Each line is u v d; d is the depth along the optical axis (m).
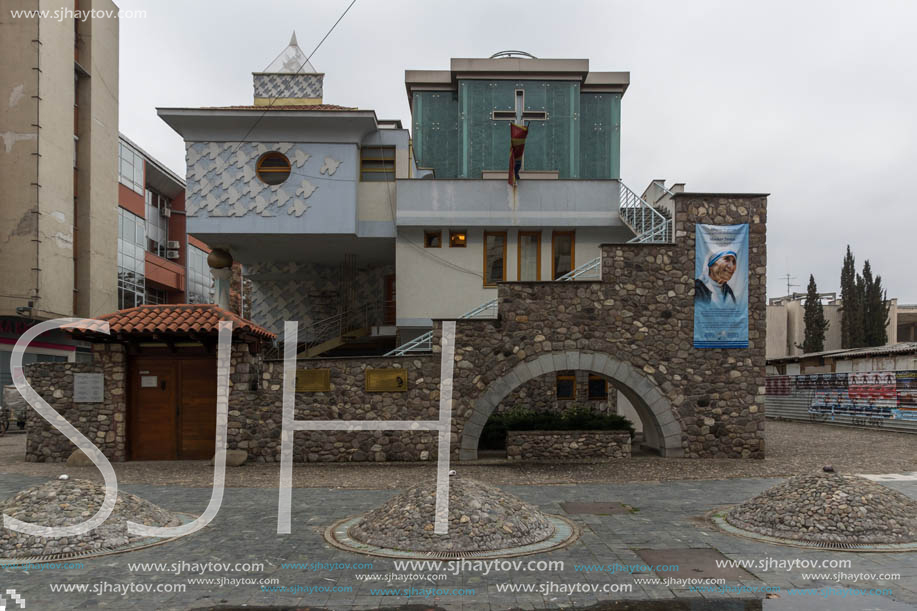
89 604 5.27
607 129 21.94
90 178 26.34
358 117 17.86
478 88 21.30
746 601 5.21
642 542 7.02
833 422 23.78
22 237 22.52
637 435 18.52
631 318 14.00
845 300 44.34
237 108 17.97
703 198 14.23
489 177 20.25
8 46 22.80
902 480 10.75
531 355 13.85
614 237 18.08
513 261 18.00
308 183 18.14
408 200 17.80
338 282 22.02
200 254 43.25
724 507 8.88
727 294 14.08
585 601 5.27
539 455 13.63
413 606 5.19
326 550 6.79
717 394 13.95
